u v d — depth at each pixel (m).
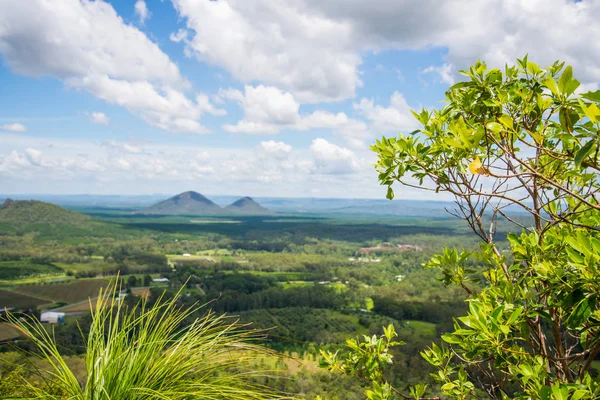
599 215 2.31
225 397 1.94
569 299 1.78
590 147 1.58
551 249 2.48
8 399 1.68
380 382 3.04
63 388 1.80
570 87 1.72
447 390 2.65
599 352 1.92
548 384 2.27
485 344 2.10
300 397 2.04
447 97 2.76
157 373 1.95
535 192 2.43
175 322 2.10
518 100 2.46
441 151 2.51
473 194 2.30
